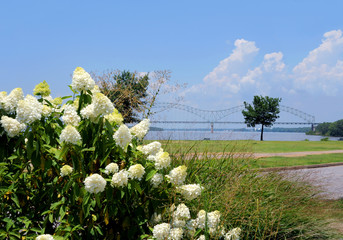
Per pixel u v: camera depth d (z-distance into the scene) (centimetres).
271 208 462
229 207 414
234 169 598
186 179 495
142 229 343
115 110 405
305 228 459
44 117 340
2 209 319
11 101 335
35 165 319
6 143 341
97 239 329
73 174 310
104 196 327
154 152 358
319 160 1548
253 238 414
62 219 316
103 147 328
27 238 298
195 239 345
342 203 609
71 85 337
